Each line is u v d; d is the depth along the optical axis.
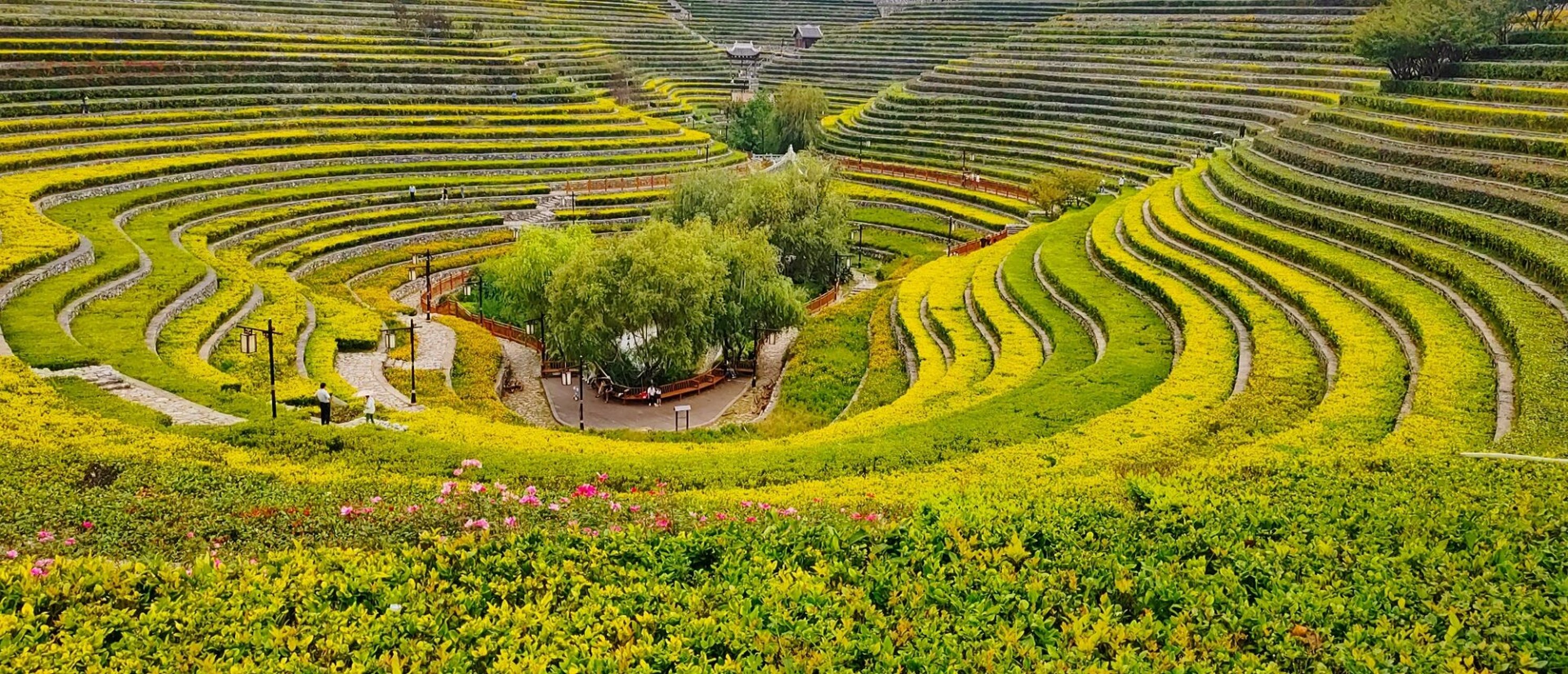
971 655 14.95
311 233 70.00
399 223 74.75
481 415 41.88
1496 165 51.38
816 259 71.06
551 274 55.94
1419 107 64.31
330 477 25.45
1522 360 31.69
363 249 70.62
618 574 17.81
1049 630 15.76
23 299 43.47
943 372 44.91
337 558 17.97
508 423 41.78
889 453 30.09
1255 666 14.69
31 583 16.11
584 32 131.88
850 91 134.25
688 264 49.84
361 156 82.88
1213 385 35.94
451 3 124.81
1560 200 46.44
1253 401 33.22
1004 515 19.70
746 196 71.62
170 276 51.00
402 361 48.16
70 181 64.81
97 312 44.56
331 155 81.31
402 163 83.44
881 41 140.75
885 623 16.03
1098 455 28.61
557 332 49.53
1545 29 77.06
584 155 91.12
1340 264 46.53
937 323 52.59
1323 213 53.31
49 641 15.08
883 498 23.95
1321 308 42.06
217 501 21.75
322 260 67.31
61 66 81.81
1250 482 22.41
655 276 49.19
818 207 72.38
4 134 71.00
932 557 18.03
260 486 23.42
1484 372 32.84
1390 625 15.41
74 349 37.75
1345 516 19.86
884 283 69.44
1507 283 40.09
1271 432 30.33
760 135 111.19
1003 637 15.41
